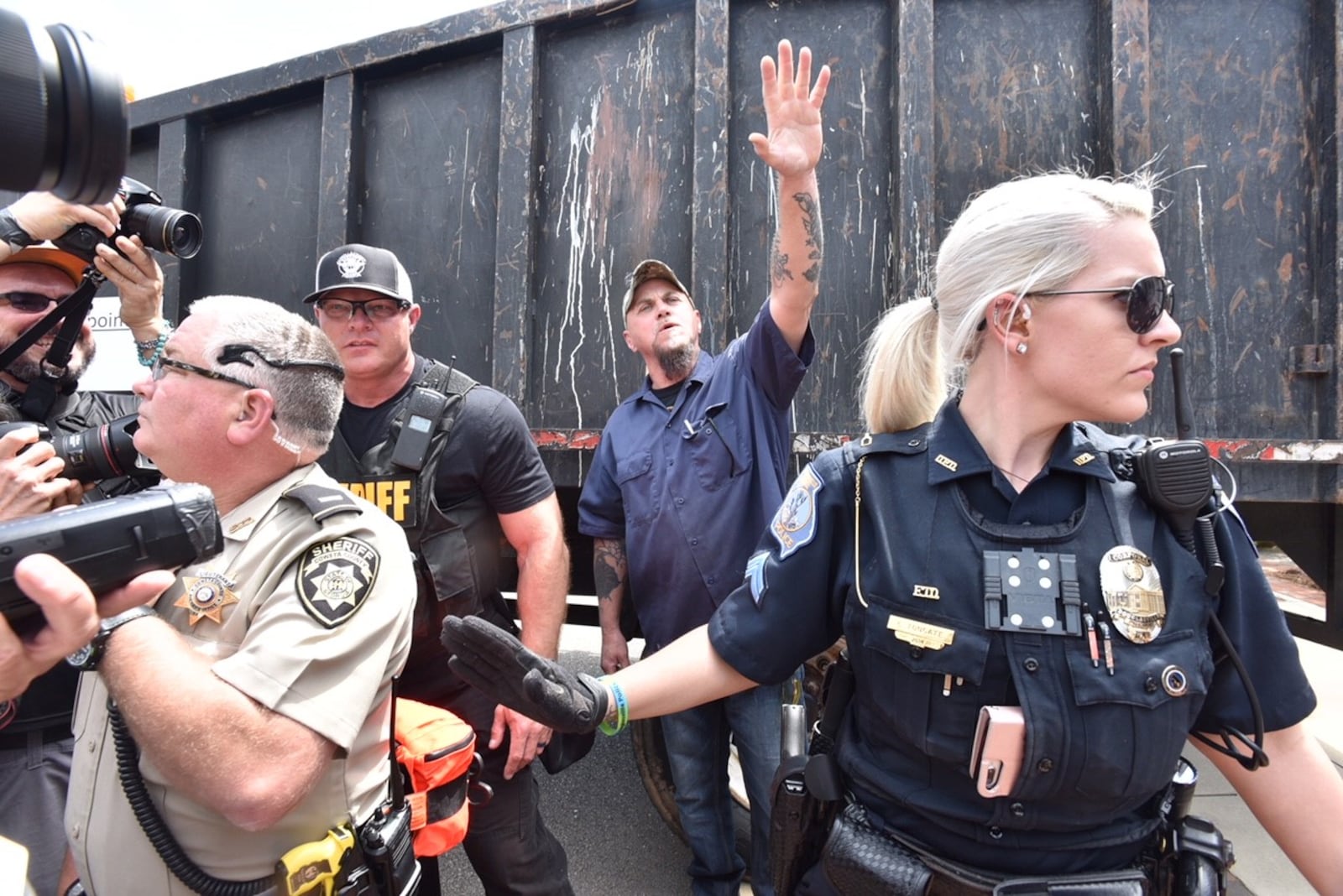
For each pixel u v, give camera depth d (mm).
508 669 976
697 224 2131
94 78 593
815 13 2131
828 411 2123
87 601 716
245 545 1179
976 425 999
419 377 1958
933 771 934
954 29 2035
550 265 2314
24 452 1171
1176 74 1917
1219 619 919
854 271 2105
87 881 1178
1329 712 3699
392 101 2488
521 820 1864
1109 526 902
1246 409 1891
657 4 2205
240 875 1106
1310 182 1862
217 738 979
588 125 2281
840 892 987
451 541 1839
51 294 1762
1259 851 2482
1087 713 832
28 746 1621
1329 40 1826
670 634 2059
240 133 2695
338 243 2451
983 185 2023
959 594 896
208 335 1204
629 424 2174
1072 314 887
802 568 1050
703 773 2158
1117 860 932
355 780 1193
